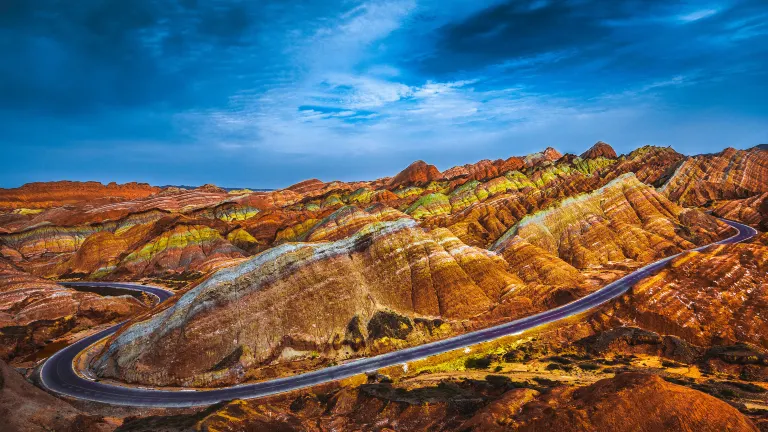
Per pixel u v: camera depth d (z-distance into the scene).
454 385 64.69
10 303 102.88
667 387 47.03
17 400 54.06
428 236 104.00
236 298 83.25
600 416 44.81
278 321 82.19
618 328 78.31
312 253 92.94
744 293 80.31
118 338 81.81
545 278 102.81
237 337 79.06
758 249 88.25
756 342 71.88
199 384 71.75
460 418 54.66
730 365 65.81
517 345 79.38
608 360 71.56
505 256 113.69
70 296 108.56
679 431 42.75
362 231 100.81
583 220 134.75
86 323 103.25
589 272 110.38
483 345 79.38
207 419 54.38
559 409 47.62
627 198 146.12
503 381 64.00
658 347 72.94
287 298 85.19
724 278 82.88
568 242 128.62
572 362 71.38
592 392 50.09
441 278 95.38
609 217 138.75
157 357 76.12
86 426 54.56
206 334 78.25
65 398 68.31
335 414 60.12
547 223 134.38
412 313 90.44
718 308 77.81
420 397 59.47
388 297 92.38
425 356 77.06
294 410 62.34
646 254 117.88
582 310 88.69
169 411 64.00
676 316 78.06
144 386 72.31
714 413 44.03
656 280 86.50
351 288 90.44
